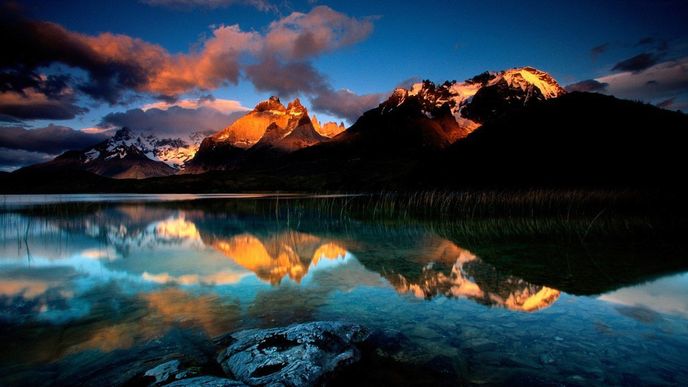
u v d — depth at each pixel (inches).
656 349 177.5
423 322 216.2
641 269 335.9
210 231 672.4
